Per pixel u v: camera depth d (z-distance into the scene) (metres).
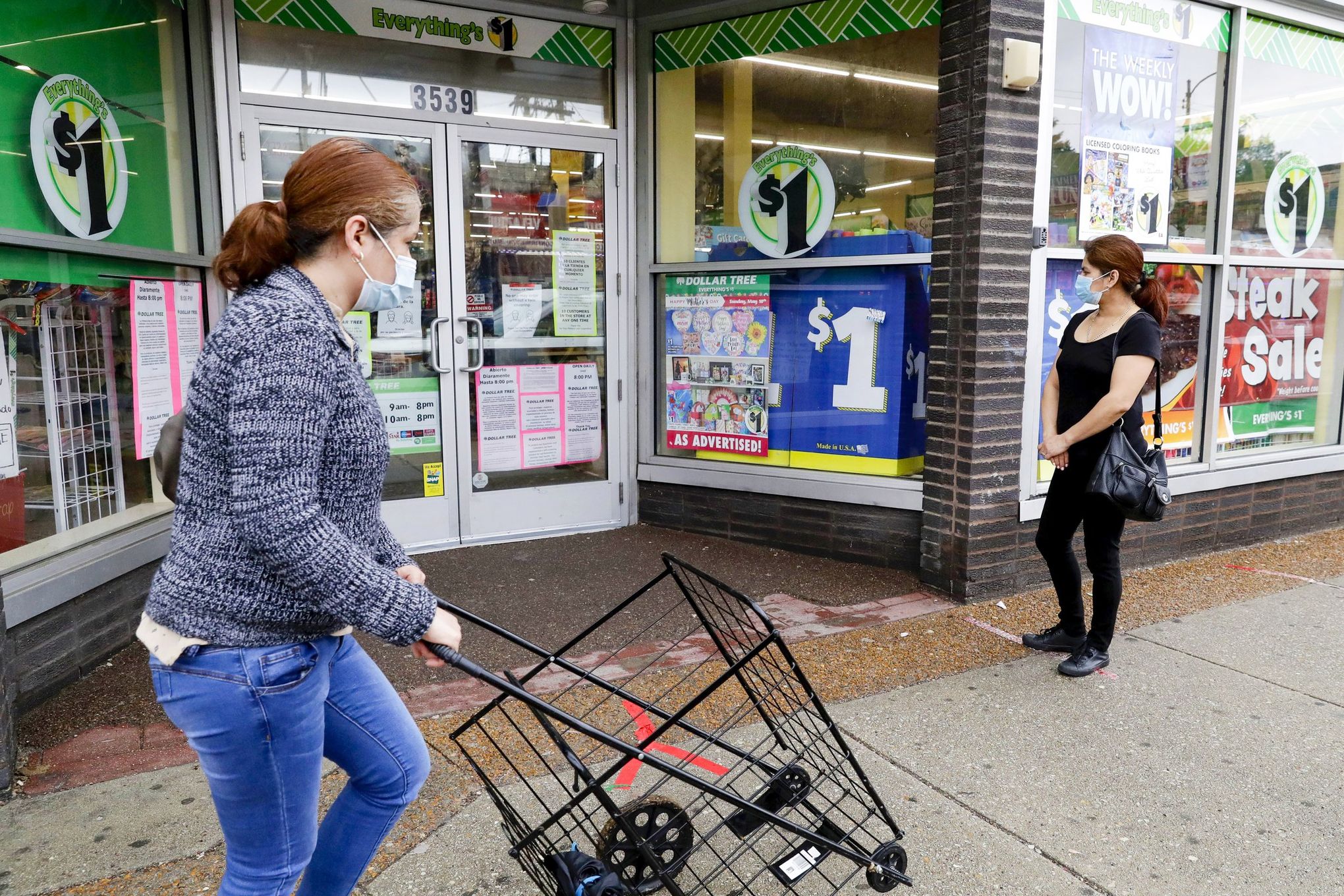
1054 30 4.34
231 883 1.66
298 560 1.44
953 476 4.47
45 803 2.71
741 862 2.51
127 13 4.03
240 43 4.60
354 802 1.88
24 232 3.36
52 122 3.56
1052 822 2.71
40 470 3.52
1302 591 4.80
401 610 1.53
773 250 5.28
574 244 5.48
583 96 5.45
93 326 3.82
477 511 5.38
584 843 2.54
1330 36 5.64
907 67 4.71
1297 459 5.79
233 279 1.63
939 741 3.17
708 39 5.30
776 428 5.38
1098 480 3.45
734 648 3.88
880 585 4.74
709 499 5.58
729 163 5.36
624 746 1.82
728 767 2.95
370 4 4.82
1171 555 5.30
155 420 4.17
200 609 1.52
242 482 1.43
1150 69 4.86
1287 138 5.57
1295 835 2.66
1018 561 4.60
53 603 3.40
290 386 1.46
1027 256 4.40
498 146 5.22
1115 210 4.86
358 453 1.59
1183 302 5.30
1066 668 3.69
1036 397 4.54
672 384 5.71
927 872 2.47
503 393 5.38
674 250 5.62
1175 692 3.58
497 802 2.19
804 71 5.05
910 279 4.86
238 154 4.62
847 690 3.54
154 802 2.72
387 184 1.64
